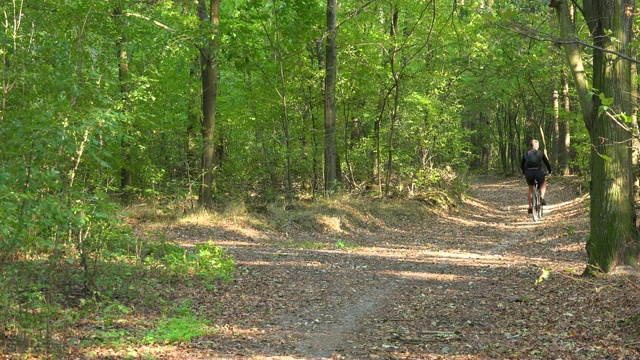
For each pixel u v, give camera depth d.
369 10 24.09
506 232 19.62
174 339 6.91
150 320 7.83
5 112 7.85
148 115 17.19
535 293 9.27
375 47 24.06
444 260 13.45
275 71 22.84
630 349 6.09
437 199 25.08
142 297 8.87
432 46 24.50
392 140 25.45
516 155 55.22
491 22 5.08
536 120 45.09
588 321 7.35
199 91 23.31
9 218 7.12
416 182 26.53
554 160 40.38
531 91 37.06
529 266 11.92
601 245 9.76
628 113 9.44
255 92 23.22
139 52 20.45
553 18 9.44
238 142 25.41
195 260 11.06
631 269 9.51
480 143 55.34
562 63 22.86
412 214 22.45
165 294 9.24
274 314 8.53
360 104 25.64
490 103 36.09
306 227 18.45
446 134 26.52
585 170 29.02
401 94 25.69
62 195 7.82
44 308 7.17
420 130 25.69
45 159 7.64
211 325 7.80
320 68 23.33
